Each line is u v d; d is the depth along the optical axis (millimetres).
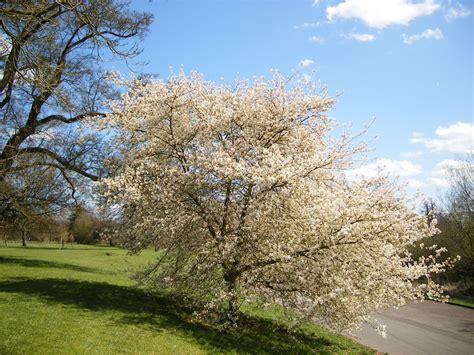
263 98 13555
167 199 11492
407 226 10719
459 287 30562
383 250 10445
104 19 14727
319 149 13289
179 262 12758
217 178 11891
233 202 12016
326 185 12688
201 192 11859
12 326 8719
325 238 10391
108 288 15453
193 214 11938
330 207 10422
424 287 10859
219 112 12711
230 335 11219
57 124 20734
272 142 13484
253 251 11562
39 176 21594
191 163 11883
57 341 8156
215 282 12141
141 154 12898
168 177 11969
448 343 14938
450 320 19984
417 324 18812
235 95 13586
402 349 13883
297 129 13203
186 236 12531
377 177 11664
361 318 11125
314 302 9969
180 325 11141
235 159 12203
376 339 15438
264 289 11898
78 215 25109
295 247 10523
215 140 13305
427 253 31375
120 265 29125
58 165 20781
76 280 17062
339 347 12961
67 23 16484
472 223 29562
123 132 13594
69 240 56656
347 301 10344
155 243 13219
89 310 11180
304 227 10922
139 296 14562
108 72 14320
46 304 11242
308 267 10562
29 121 19703
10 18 10938
